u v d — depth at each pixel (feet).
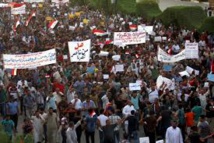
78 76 86.43
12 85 85.15
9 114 77.20
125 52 107.45
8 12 202.28
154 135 69.15
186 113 71.00
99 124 67.51
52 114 70.28
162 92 78.54
